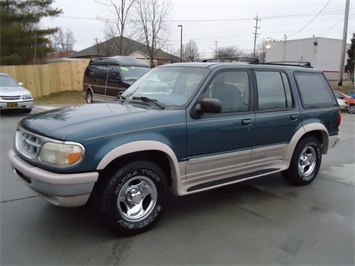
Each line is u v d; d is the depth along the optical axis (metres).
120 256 3.18
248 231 3.76
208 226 3.85
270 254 3.30
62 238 3.46
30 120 3.75
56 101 18.50
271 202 4.63
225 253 3.29
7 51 26.42
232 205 4.49
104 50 36.34
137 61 13.16
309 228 3.87
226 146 4.17
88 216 3.96
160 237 3.56
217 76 4.14
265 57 61.69
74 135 3.16
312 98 5.32
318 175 5.99
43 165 3.21
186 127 3.77
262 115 4.52
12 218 3.86
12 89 12.53
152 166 3.60
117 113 3.69
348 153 7.82
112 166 3.43
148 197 3.69
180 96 4.03
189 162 3.86
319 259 3.24
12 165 3.64
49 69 21.09
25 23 26.97
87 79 15.00
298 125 5.00
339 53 50.84
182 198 4.70
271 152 4.75
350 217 4.20
